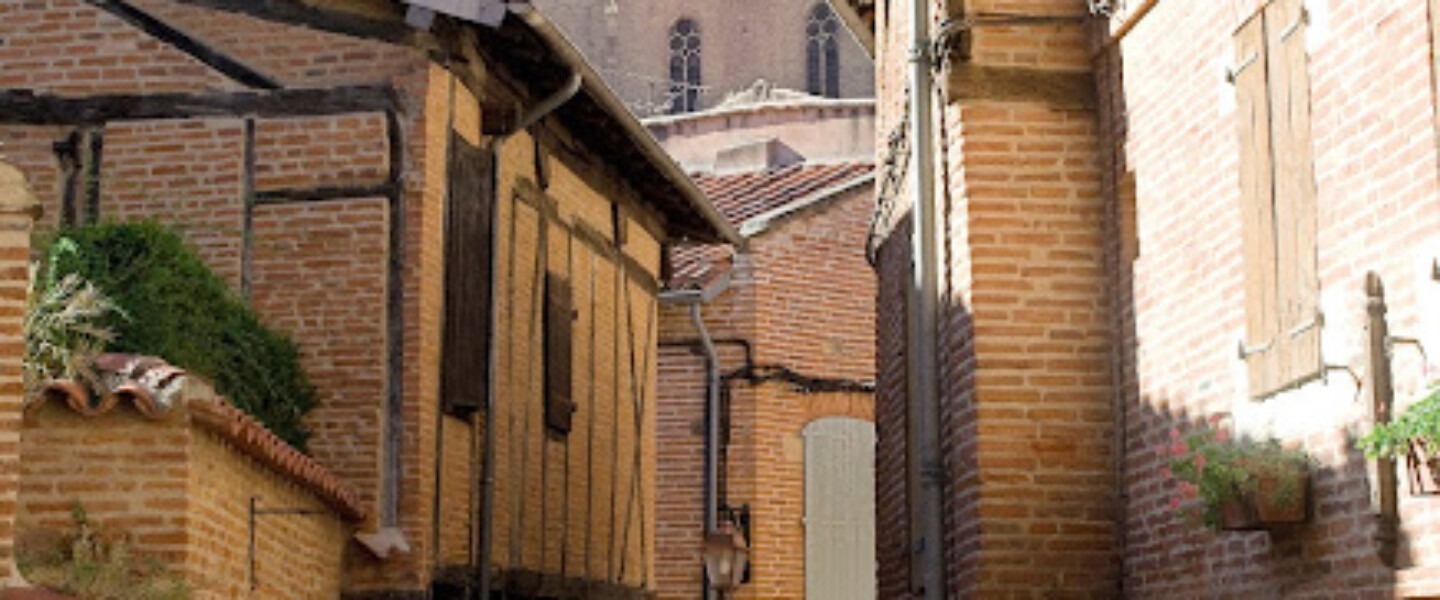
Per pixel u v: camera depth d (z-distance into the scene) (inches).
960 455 532.7
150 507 471.8
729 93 2267.5
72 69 659.4
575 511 819.4
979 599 510.0
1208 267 459.8
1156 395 489.4
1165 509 479.8
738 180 1267.2
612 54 2365.9
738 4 2363.4
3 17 664.4
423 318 638.5
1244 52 437.4
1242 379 440.1
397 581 621.6
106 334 511.5
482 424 700.0
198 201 649.0
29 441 474.3
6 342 401.1
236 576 509.0
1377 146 377.4
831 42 2347.4
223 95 653.3
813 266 1133.1
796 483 1110.4
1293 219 411.8
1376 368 372.5
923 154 563.2
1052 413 518.3
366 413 633.0
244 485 518.6
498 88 724.7
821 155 1502.2
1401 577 366.3
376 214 640.4
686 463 1082.1
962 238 530.3
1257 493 403.9
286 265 642.2
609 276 880.3
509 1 632.4
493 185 701.3
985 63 531.8
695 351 1091.9
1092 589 511.8
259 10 654.5
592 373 849.5
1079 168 529.0
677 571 1072.2
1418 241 361.7
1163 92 486.9
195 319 582.2
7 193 401.7
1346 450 388.8
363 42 649.6
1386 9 374.3
